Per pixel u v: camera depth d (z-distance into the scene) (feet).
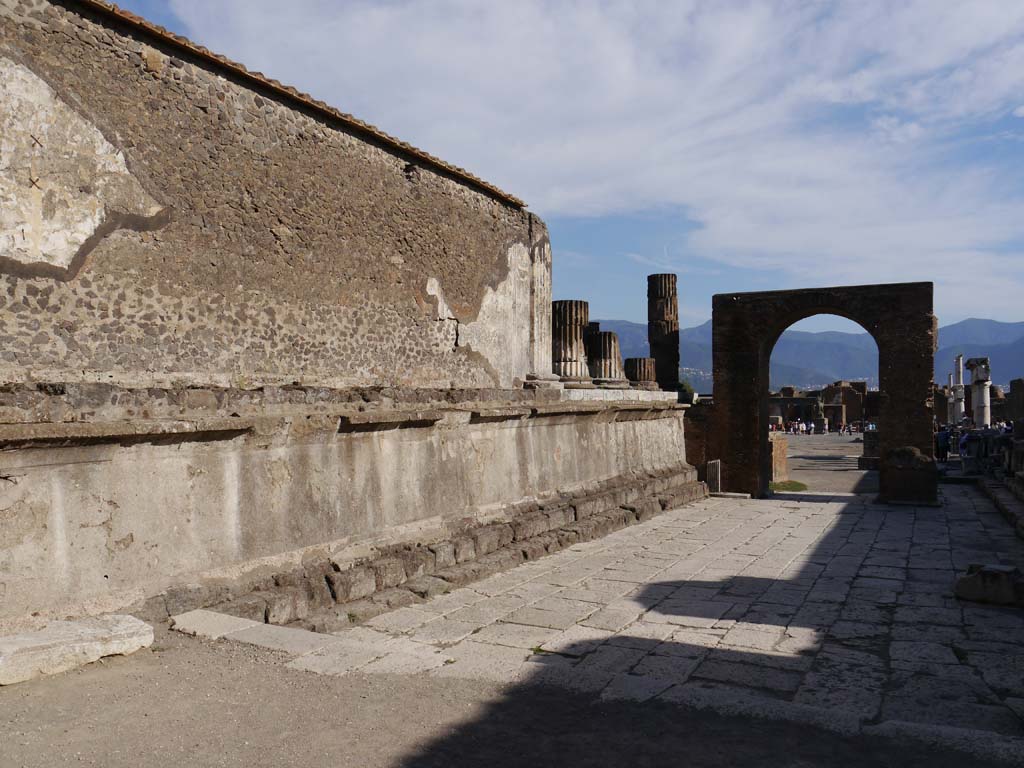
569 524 39.73
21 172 19.89
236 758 12.57
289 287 27.37
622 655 20.42
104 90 21.79
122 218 22.15
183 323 23.72
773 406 191.31
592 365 56.85
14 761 12.00
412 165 33.76
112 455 19.38
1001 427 96.73
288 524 24.30
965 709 16.83
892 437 57.16
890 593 28.30
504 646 21.20
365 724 14.16
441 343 35.55
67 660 16.11
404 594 25.85
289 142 27.53
